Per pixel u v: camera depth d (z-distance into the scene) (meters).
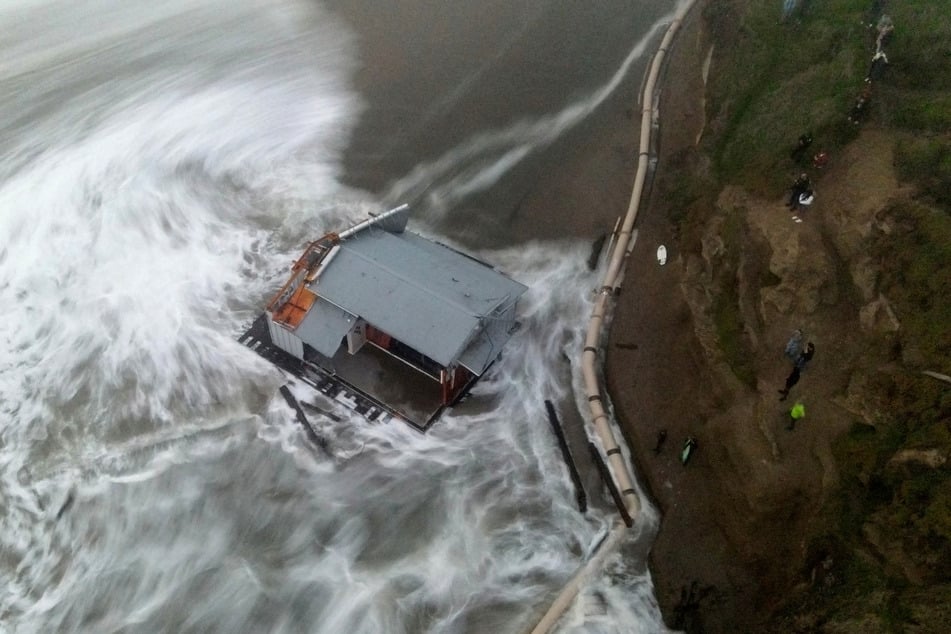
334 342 25.86
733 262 25.41
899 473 19.30
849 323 22.56
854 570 18.97
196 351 28.50
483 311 25.48
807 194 24.31
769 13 31.58
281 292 27.08
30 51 44.50
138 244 32.72
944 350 19.84
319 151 37.12
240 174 35.97
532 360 28.05
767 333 23.41
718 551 21.94
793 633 19.16
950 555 17.70
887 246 22.28
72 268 31.89
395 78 41.41
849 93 26.19
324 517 23.84
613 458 24.55
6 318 30.19
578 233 32.22
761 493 21.16
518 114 38.47
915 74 26.12
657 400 25.58
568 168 35.09
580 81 40.19
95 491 24.73
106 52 44.47
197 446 25.78
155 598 22.20
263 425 26.20
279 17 47.31
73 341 29.19
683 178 31.59
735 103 30.31
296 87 41.22
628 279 29.67
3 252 32.66
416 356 26.84
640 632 21.14
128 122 39.00
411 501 24.16
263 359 28.00
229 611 21.84
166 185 35.25
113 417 26.75
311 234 33.03
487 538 23.28
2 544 23.66
